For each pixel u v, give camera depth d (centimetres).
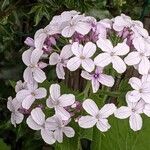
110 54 17
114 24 18
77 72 23
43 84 19
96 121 17
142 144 19
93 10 24
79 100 18
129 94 17
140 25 19
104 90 18
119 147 19
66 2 23
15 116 18
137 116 17
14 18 24
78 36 17
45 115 18
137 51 17
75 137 18
